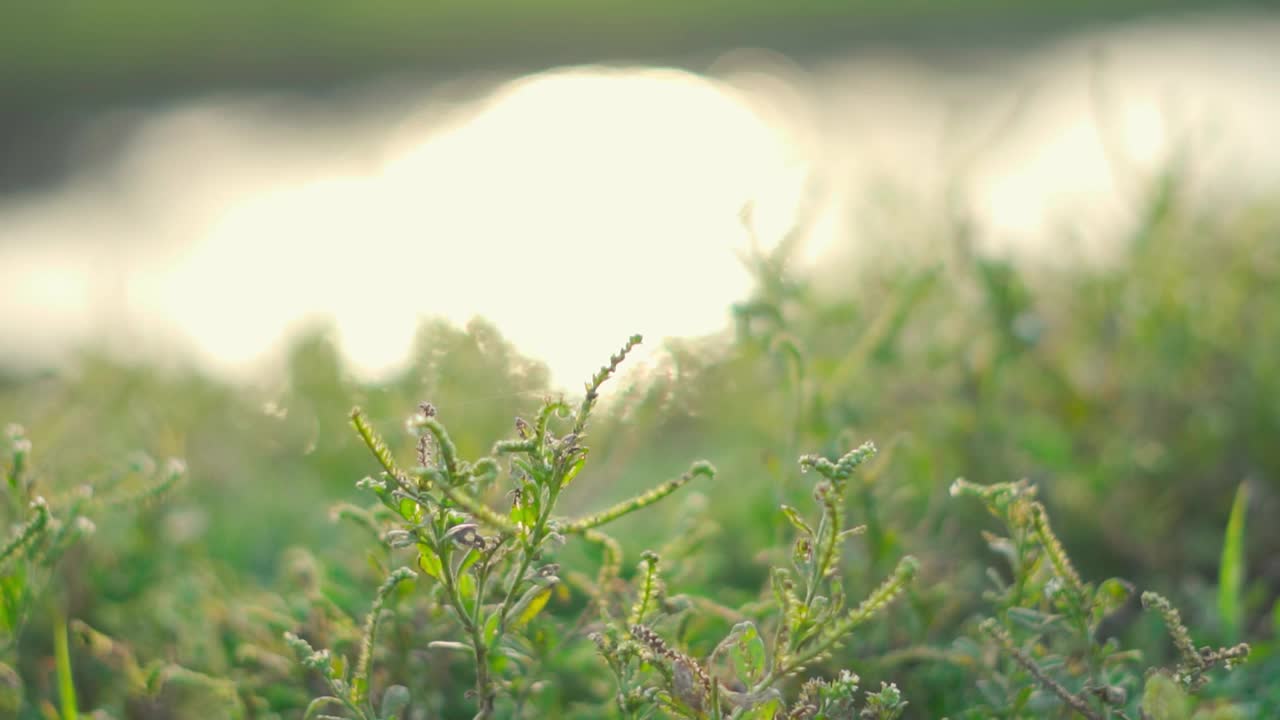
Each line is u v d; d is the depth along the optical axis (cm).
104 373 146
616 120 330
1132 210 145
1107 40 523
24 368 201
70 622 115
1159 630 111
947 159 151
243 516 137
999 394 130
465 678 107
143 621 116
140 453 122
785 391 117
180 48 516
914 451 123
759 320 114
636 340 94
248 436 152
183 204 341
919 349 131
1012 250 140
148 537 119
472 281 152
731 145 272
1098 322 138
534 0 552
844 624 94
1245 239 151
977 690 105
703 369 115
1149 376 134
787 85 456
